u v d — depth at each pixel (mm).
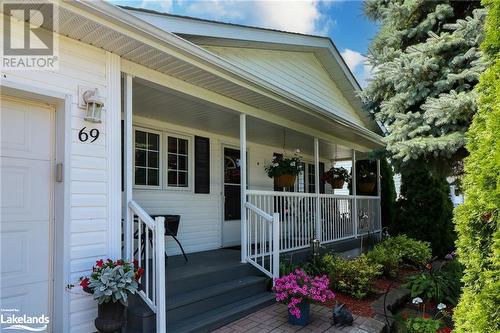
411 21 5277
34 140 2947
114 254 3289
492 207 2146
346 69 8133
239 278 4660
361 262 5230
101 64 3309
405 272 6328
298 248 5922
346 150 9133
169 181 5852
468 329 2299
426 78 4832
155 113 5273
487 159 2199
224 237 6832
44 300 2914
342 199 7648
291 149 8930
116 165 3369
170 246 5691
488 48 2461
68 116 3033
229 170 7141
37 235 2914
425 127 4613
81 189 3088
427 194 8461
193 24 4652
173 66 3719
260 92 4633
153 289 3248
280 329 3635
